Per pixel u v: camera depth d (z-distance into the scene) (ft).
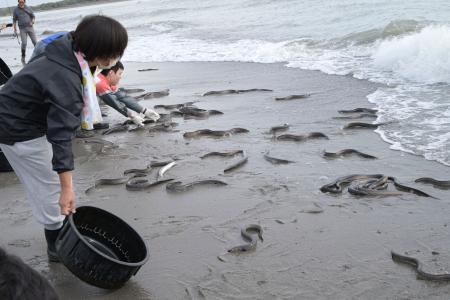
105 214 17.25
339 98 38.60
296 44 61.46
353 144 28.78
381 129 30.86
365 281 16.10
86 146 31.45
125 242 17.29
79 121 15.14
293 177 24.54
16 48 102.68
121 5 201.26
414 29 54.60
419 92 37.73
